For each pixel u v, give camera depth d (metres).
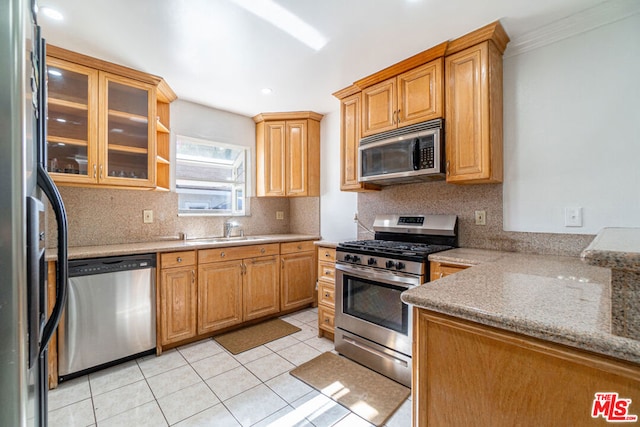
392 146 2.37
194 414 1.66
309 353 2.39
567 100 1.85
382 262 2.11
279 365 2.19
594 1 1.64
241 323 2.87
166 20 1.76
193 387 1.91
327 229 3.54
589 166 1.78
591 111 1.77
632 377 0.62
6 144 0.57
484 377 0.83
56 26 1.81
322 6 1.66
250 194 3.63
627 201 1.66
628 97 1.66
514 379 0.78
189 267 2.50
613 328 0.64
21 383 0.58
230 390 1.88
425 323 0.95
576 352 0.69
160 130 2.87
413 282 1.93
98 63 2.22
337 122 3.42
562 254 1.86
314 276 3.47
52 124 2.15
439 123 2.10
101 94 2.26
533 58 1.97
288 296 3.23
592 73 1.76
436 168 2.09
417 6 1.67
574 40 1.82
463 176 2.01
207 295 2.61
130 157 2.47
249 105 3.24
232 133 3.46
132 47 2.06
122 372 2.08
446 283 1.11
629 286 0.62
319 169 3.61
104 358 2.08
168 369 2.12
